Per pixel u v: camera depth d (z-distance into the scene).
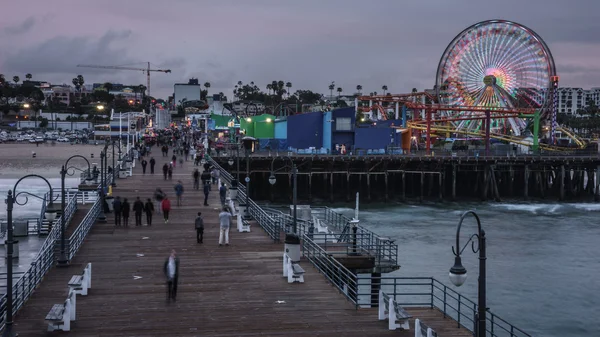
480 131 131.62
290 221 39.19
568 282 46.06
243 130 116.81
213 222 40.97
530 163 100.56
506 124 139.50
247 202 43.06
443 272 47.66
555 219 76.94
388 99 138.00
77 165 154.12
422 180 94.69
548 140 129.75
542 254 55.28
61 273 27.38
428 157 96.75
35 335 19.59
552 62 121.19
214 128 145.50
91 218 38.88
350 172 96.25
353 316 21.94
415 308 24.03
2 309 21.55
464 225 70.50
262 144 110.50
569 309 40.09
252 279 26.70
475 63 126.75
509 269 49.53
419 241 59.78
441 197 96.38
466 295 42.16
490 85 125.06
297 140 107.12
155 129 189.50
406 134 116.06
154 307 22.59
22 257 37.94
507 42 124.06
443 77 129.38
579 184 108.50
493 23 124.25
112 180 59.38
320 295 24.42
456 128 134.50
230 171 86.25
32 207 75.38
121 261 29.80
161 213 44.41
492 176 98.19
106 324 20.69
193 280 26.44
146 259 30.30
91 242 34.22
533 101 123.62
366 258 31.94
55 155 191.12
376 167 98.81
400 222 72.06
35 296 23.81
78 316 21.50
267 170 93.75
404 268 48.62
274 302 23.41
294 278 26.20
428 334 18.38
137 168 79.31
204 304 23.03
